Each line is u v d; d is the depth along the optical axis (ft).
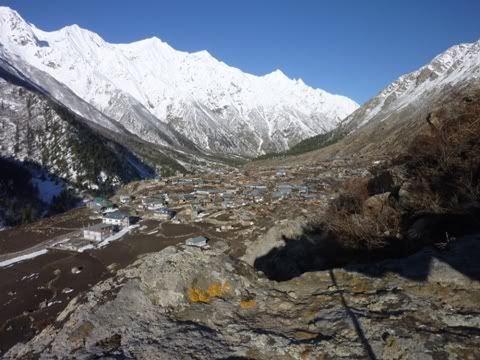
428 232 40.37
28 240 243.19
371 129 568.00
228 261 27.63
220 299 24.44
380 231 49.37
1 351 109.29
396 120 554.05
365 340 19.03
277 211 237.86
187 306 23.72
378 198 56.13
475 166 45.57
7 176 422.41
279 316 22.49
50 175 473.26
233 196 313.53
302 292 25.41
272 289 25.90
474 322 19.22
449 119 61.11
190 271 25.64
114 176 512.22
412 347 17.83
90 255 203.72
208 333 21.02
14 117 555.69
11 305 144.56
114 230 246.27
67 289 158.51
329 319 21.42
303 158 576.61
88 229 236.84
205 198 321.93
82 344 20.58
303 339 20.01
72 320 22.25
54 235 253.24
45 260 199.31
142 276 25.63
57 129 552.82
